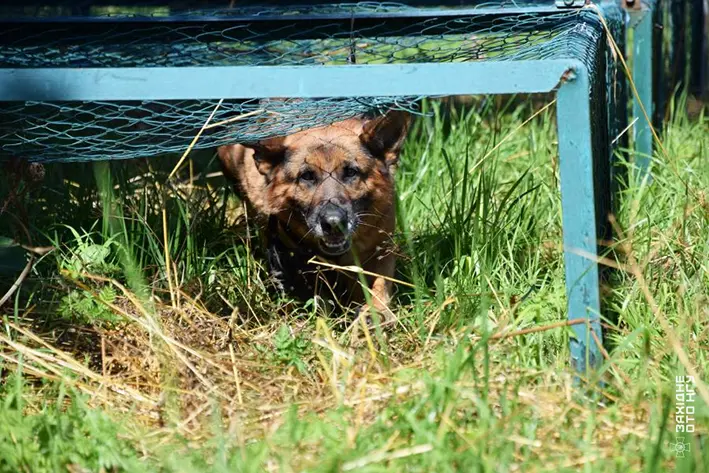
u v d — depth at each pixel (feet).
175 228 21.70
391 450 12.53
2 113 16.60
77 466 12.37
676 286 18.02
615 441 12.82
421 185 24.77
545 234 20.92
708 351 15.58
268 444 12.37
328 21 22.86
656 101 29.89
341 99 17.65
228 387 15.31
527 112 30.66
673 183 23.25
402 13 22.59
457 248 19.35
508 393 14.14
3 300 16.78
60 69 14.83
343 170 19.92
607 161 20.51
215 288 19.35
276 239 20.86
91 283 18.98
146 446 13.19
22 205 19.76
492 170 22.84
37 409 14.53
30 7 26.55
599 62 18.94
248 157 22.11
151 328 15.75
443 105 30.81
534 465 12.12
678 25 32.14
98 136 16.93
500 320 16.65
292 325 18.38
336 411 13.60
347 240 19.69
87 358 16.06
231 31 23.18
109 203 20.89
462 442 12.58
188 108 17.84
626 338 14.70
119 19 23.08
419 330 16.89
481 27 22.22
